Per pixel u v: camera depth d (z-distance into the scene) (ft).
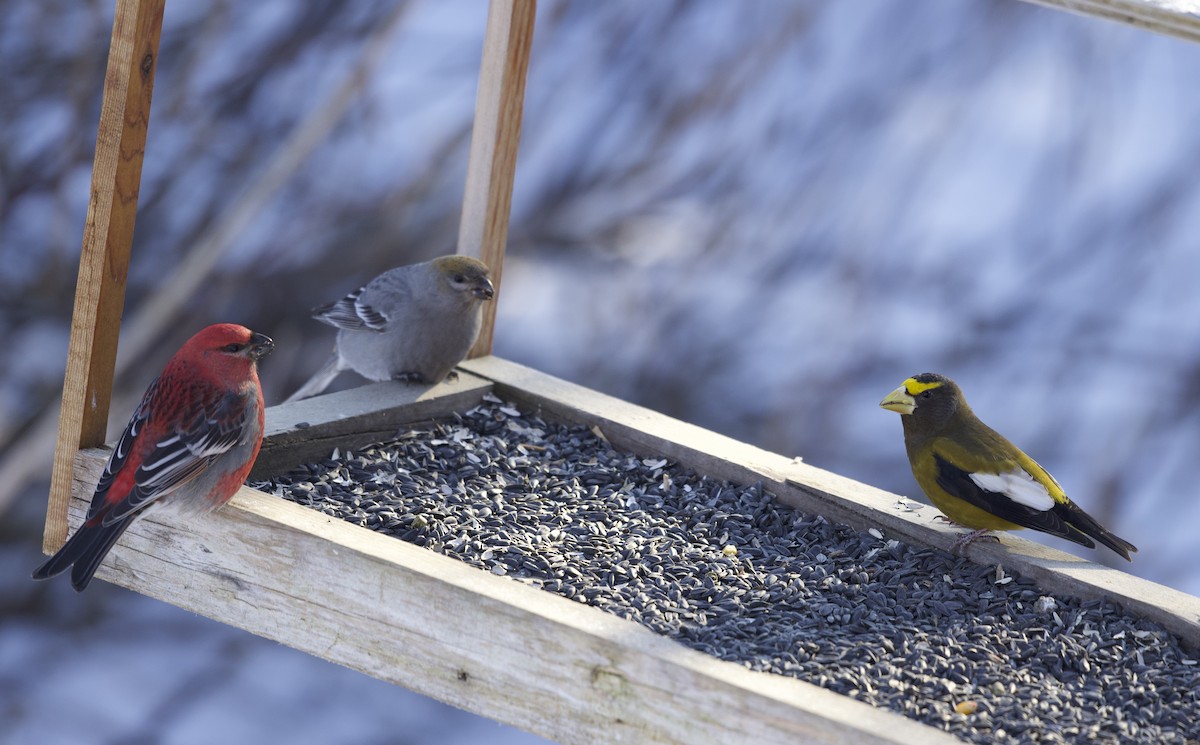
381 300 32.24
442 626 23.20
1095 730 22.49
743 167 48.21
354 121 46.01
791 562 27.20
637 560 26.68
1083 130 50.55
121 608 45.16
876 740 20.24
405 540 26.61
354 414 30.07
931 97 49.73
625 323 46.55
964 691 23.21
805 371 46.11
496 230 33.35
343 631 24.18
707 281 47.39
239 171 45.32
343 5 46.39
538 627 22.35
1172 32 23.77
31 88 44.70
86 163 44.09
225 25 44.52
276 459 28.76
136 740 42.80
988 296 48.60
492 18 32.30
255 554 25.00
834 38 49.80
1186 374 47.65
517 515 28.17
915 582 26.84
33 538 44.24
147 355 43.83
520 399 32.63
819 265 47.98
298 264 44.91
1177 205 50.08
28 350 44.14
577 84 48.29
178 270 43.78
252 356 25.91
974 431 28.32
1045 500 27.48
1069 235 49.88
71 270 44.24
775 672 22.88
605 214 47.98
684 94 48.21
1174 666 24.56
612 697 21.89
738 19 48.52
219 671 44.60
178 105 44.68
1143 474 46.70
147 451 25.08
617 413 31.76
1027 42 50.90
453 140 45.85
